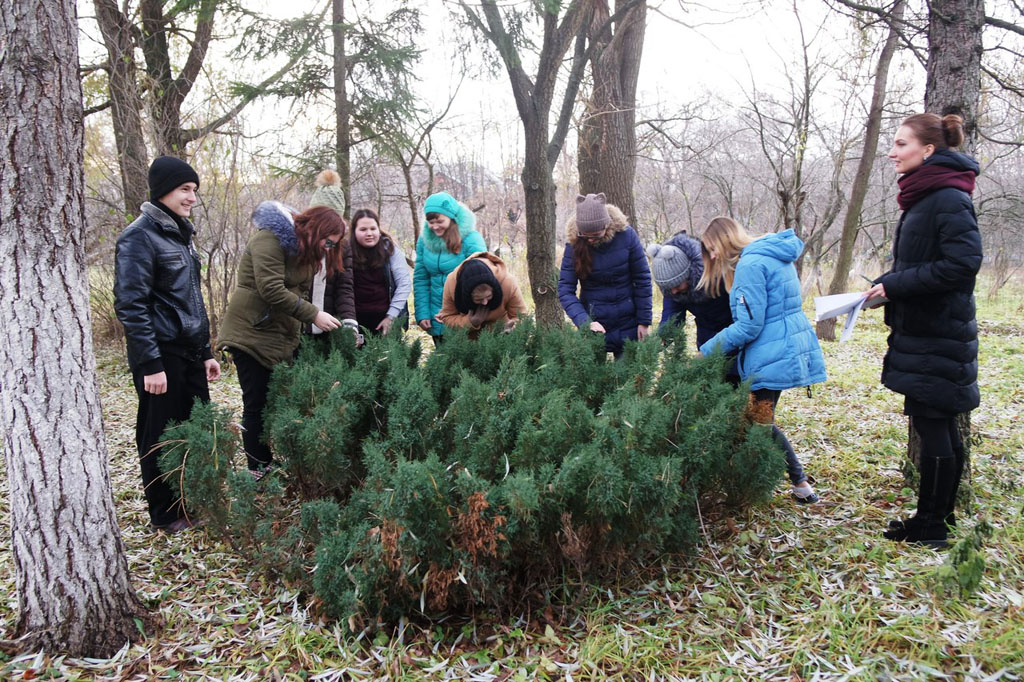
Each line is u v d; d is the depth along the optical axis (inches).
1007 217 574.9
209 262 354.3
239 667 96.8
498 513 100.7
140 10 339.9
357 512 110.6
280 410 137.4
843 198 421.1
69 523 95.6
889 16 158.9
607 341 185.0
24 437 93.1
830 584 116.1
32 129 88.9
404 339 171.6
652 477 105.6
